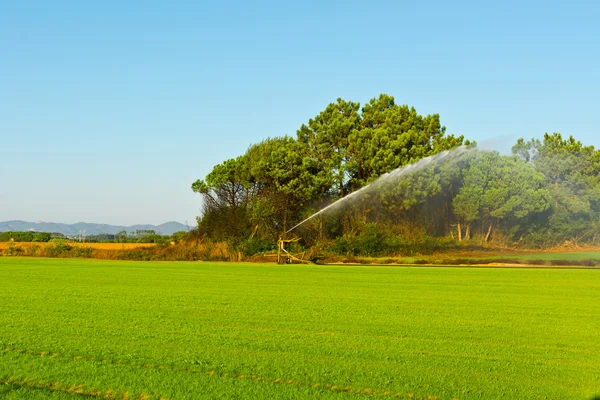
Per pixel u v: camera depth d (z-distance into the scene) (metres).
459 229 48.97
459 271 32.59
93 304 17.67
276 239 45.38
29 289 21.92
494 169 48.09
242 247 44.47
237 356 10.73
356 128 54.09
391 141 49.75
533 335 13.12
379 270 33.41
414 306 17.70
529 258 41.84
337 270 33.25
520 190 47.50
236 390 8.69
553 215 49.88
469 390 8.84
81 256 47.69
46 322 14.25
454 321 14.92
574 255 43.88
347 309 16.91
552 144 54.91
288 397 8.41
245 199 49.44
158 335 12.64
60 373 9.51
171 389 8.71
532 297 20.30
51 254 48.91
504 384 9.16
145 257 45.53
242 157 53.59
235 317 15.27
